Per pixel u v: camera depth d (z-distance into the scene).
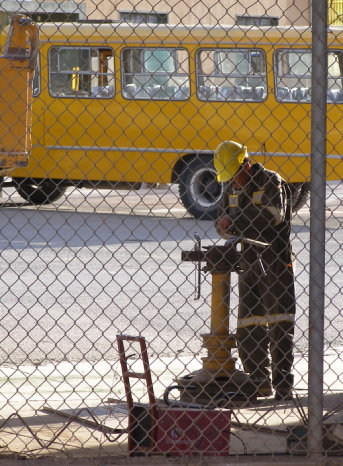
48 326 27.55
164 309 30.59
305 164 54.44
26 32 15.70
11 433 15.05
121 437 15.74
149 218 57.94
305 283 35.84
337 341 25.83
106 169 56.47
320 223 13.95
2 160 15.48
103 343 25.41
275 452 14.46
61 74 55.75
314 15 13.90
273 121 54.62
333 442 14.54
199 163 55.75
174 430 14.34
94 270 37.91
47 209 60.62
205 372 18.77
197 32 54.72
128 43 54.78
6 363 22.50
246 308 19.80
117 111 56.00
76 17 59.53
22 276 36.09
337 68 53.91
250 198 19.50
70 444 15.16
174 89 56.00
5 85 15.48
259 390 19.25
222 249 18.58
